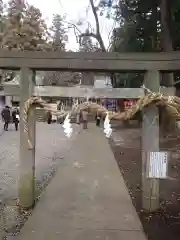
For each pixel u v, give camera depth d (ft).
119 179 27.32
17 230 16.02
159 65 17.71
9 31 70.90
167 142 47.09
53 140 54.19
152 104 15.37
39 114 18.48
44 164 34.04
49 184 25.44
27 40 70.64
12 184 25.39
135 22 55.31
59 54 17.97
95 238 15.16
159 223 17.11
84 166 33.04
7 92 18.78
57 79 27.71
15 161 34.71
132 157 38.42
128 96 17.63
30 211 18.71
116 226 16.72
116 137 60.70
